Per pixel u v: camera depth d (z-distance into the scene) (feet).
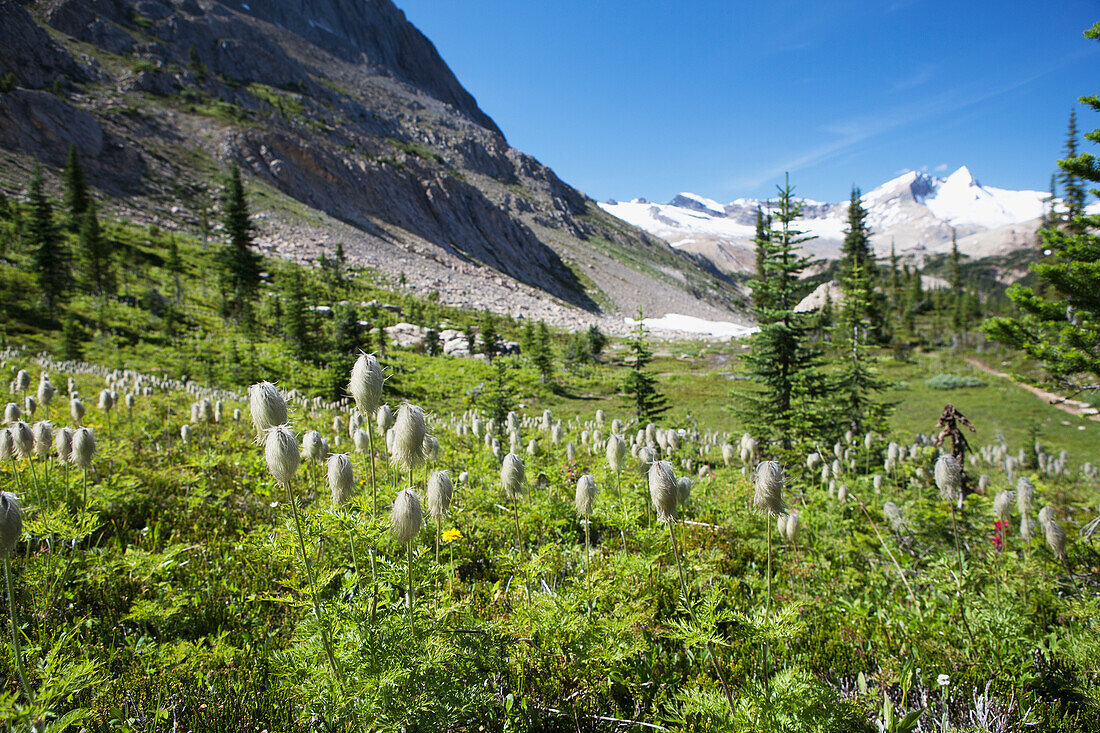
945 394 103.91
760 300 45.96
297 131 347.15
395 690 8.45
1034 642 12.71
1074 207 61.05
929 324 220.64
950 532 20.74
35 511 14.65
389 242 309.83
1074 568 17.46
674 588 14.69
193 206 239.30
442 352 143.84
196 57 371.76
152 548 16.20
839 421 47.91
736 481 26.66
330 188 322.14
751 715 9.02
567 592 12.45
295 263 209.05
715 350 203.51
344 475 10.56
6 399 36.78
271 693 10.27
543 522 19.58
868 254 180.75
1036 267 22.43
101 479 20.16
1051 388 24.31
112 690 10.15
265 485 22.06
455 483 21.03
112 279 137.18
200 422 33.68
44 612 11.74
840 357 51.75
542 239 509.35
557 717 10.46
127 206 214.48
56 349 87.97
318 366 103.65
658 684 11.43
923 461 33.88
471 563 16.83
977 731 10.26
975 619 13.35
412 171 398.83
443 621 11.17
